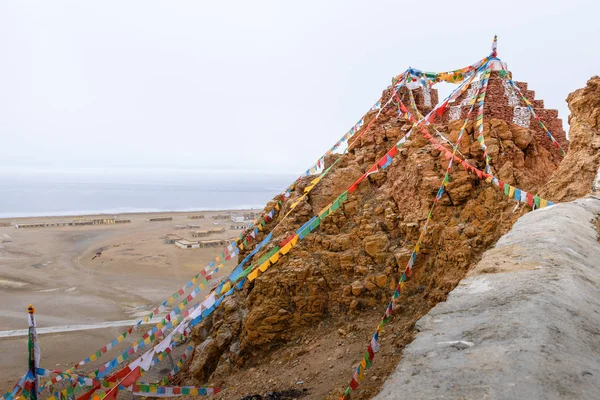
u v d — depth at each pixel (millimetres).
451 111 17500
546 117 16641
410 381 3588
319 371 11914
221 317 18484
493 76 16250
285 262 16359
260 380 12945
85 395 10281
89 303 34281
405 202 16141
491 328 4207
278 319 15125
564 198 12344
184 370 18672
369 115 21172
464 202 14555
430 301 12617
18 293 37469
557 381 3291
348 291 15148
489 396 3152
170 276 43938
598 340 4047
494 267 6035
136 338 25938
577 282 5324
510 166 14344
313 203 18188
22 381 10797
